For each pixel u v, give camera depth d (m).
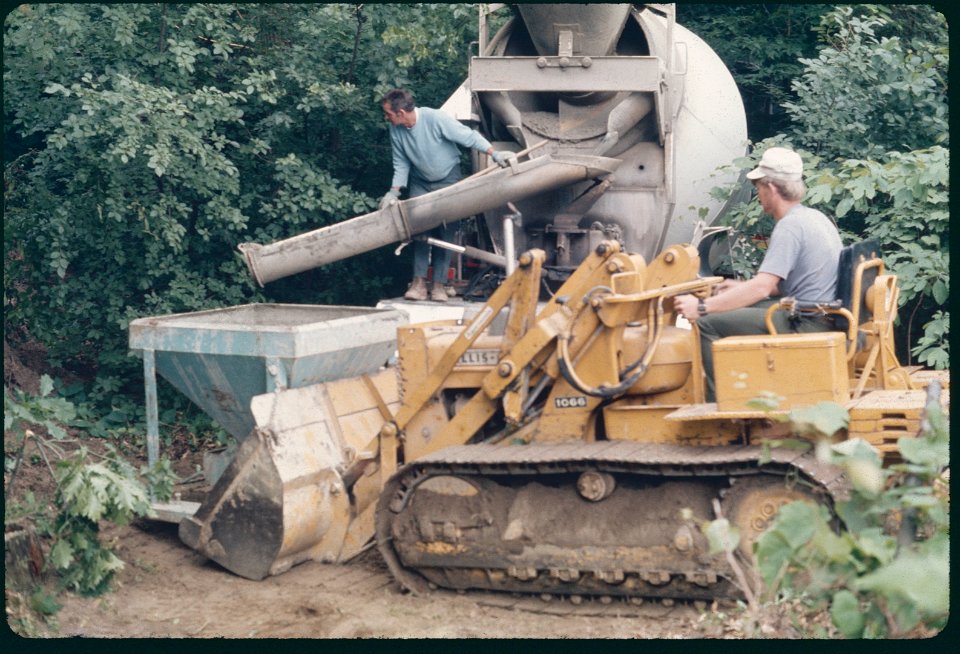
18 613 5.65
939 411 4.46
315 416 6.89
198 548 6.63
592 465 5.83
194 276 9.80
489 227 9.43
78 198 9.41
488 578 6.15
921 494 4.36
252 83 9.86
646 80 8.84
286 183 10.06
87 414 9.02
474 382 6.69
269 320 8.29
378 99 10.56
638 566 5.77
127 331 9.64
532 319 6.40
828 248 6.16
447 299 9.52
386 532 6.29
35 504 6.64
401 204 8.78
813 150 10.31
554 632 5.62
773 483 5.52
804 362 5.59
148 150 8.85
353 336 7.23
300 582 6.48
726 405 5.71
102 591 6.23
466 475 6.09
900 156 9.11
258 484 6.49
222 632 5.70
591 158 8.83
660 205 9.26
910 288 8.48
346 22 10.60
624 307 6.13
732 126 9.75
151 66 9.80
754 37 12.12
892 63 10.09
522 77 9.00
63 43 9.41
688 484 5.73
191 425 9.34
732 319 6.32
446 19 10.80
